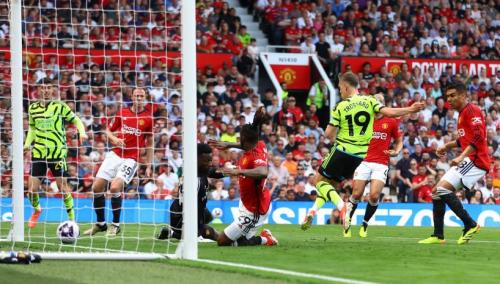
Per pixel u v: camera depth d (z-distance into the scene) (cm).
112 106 2934
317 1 3744
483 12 3909
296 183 2872
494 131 3400
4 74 2831
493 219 2739
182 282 1002
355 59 3519
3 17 2953
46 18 3102
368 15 3753
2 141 2527
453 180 1633
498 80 3622
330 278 1040
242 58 3419
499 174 3052
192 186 1270
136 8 3284
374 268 1163
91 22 3200
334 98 3388
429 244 1612
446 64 3581
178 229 1473
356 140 1656
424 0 3847
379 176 1891
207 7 3528
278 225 2469
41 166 1917
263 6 3759
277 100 3291
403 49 3712
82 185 2639
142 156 2672
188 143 1267
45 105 1912
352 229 2303
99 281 1005
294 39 3628
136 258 1249
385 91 3484
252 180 1469
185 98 1269
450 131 3350
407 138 3216
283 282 1010
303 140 3138
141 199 2644
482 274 1118
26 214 2425
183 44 1272
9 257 1183
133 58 3106
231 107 3244
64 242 1523
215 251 1393
